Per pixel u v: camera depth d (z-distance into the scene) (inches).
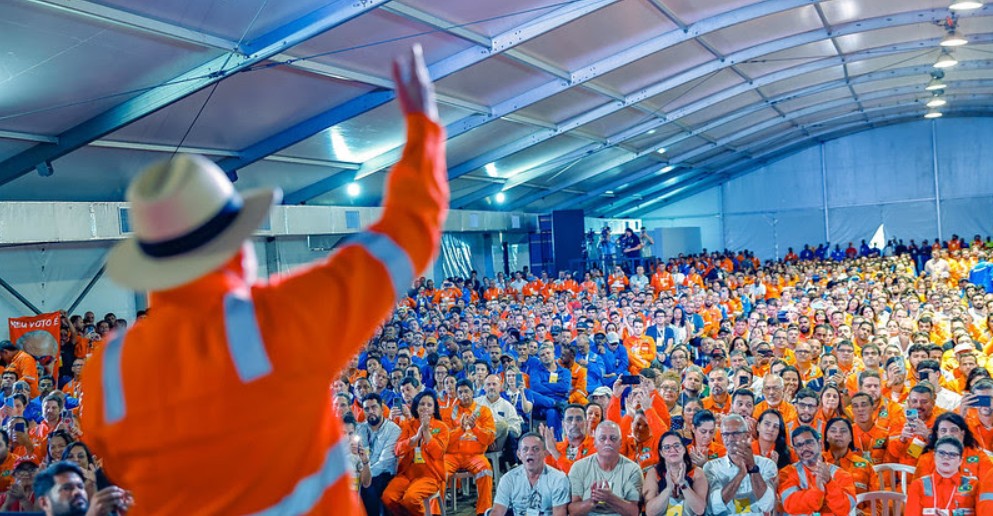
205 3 398.9
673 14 605.6
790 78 943.7
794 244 1445.6
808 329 573.0
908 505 244.8
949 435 237.6
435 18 495.8
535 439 265.7
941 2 660.1
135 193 44.6
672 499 254.5
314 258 808.3
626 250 1131.3
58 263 585.3
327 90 555.5
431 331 662.5
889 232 1381.6
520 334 625.6
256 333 43.9
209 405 43.8
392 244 47.3
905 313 536.7
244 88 513.0
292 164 696.4
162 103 465.4
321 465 47.5
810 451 248.4
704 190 1508.4
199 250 43.6
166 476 45.3
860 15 690.8
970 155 1333.7
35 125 467.8
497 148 851.4
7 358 457.1
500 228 1111.0
